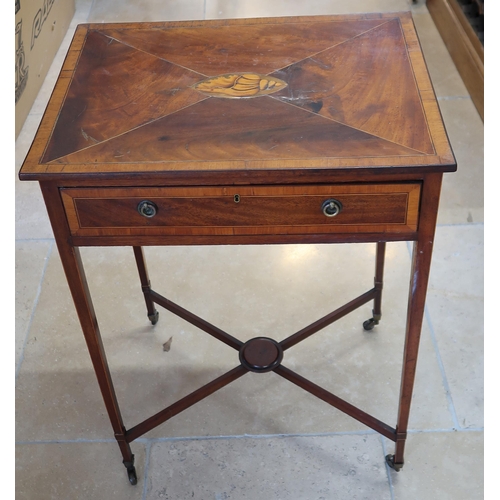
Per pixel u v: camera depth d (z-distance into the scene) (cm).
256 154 116
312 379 184
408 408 150
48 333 201
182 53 147
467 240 219
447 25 298
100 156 118
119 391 185
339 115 125
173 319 203
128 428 175
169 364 191
